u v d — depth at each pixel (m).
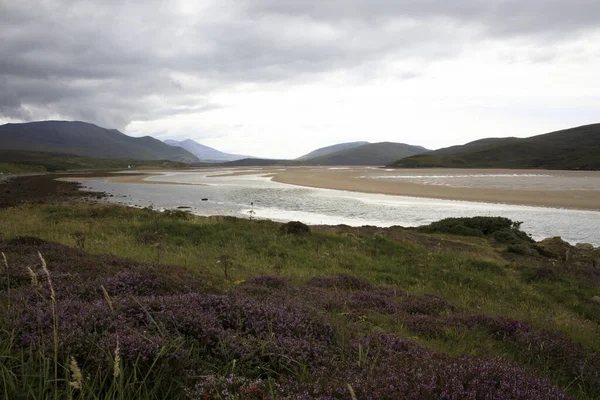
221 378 3.21
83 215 25.55
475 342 6.28
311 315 5.68
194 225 20.59
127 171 180.75
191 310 4.68
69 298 5.27
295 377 3.64
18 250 9.76
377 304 8.61
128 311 4.51
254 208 45.94
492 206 45.91
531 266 17.89
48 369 2.82
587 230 32.69
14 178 113.12
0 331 3.53
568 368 5.56
